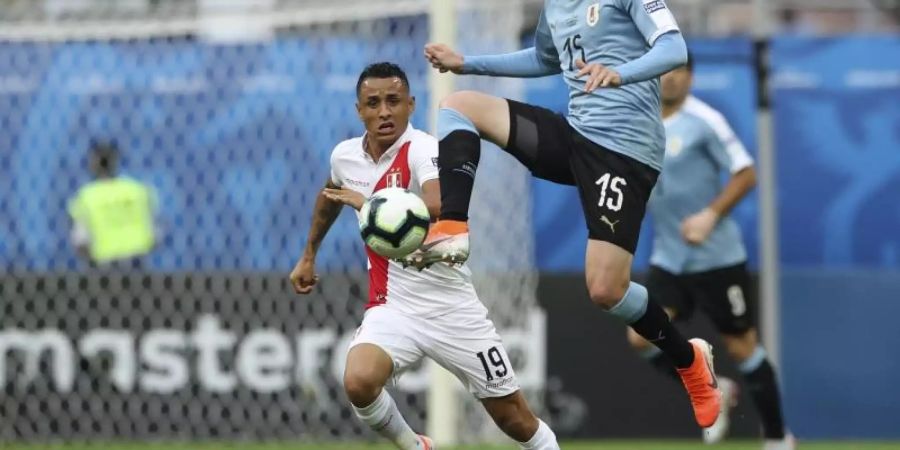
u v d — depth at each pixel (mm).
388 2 38406
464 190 19234
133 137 37500
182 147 37469
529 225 35969
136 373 34094
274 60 37375
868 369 36250
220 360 34062
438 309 19922
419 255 18891
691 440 34500
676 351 20922
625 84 18672
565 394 34719
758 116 33250
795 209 40000
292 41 37281
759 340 35938
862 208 40031
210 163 37344
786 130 40219
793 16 46688
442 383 32312
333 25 39656
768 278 32969
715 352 34938
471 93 20188
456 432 33781
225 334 34125
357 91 19969
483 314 20266
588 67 18500
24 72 37594
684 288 29734
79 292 34219
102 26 36719
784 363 36281
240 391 34000
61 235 37312
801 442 35250
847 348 36281
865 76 40562
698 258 29344
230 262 37125
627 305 20188
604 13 19953
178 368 34062
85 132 37531
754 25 33500
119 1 41594
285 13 36406
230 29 38688
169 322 34156
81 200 37062
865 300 36375
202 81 37500
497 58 21109
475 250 35500
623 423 34594
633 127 19875
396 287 20078
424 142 19891
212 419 33969
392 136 19750
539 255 37219
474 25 35312
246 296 34250
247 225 37125
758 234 38031
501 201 35875
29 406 34125
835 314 36375
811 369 36250
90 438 33969
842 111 40344
